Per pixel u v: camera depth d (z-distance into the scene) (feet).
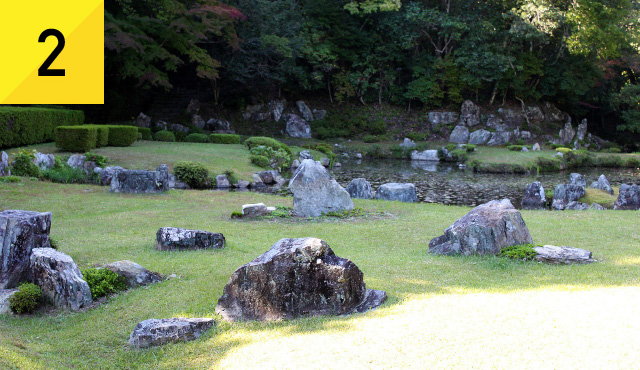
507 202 29.89
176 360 14.75
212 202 49.03
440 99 146.61
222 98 136.77
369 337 15.19
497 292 19.81
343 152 122.93
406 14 138.41
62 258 19.70
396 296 19.39
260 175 74.49
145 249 28.53
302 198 42.09
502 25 140.15
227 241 31.48
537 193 59.47
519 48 142.10
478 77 139.13
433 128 140.05
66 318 18.39
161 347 15.78
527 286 20.76
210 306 18.95
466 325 15.69
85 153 67.41
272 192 64.95
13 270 20.42
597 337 14.40
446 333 15.12
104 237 31.94
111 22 92.79
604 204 53.83
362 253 28.89
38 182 52.75
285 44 124.16
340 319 17.19
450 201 62.03
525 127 138.31
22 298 18.75
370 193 57.11
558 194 57.16
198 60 106.83
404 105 148.36
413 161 116.88
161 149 82.89
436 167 104.68
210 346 15.61
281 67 128.77
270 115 137.18
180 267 24.44
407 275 23.03
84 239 31.01
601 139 146.00
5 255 20.47
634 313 16.28
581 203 54.13
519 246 26.76
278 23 126.72
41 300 19.34
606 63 147.13
